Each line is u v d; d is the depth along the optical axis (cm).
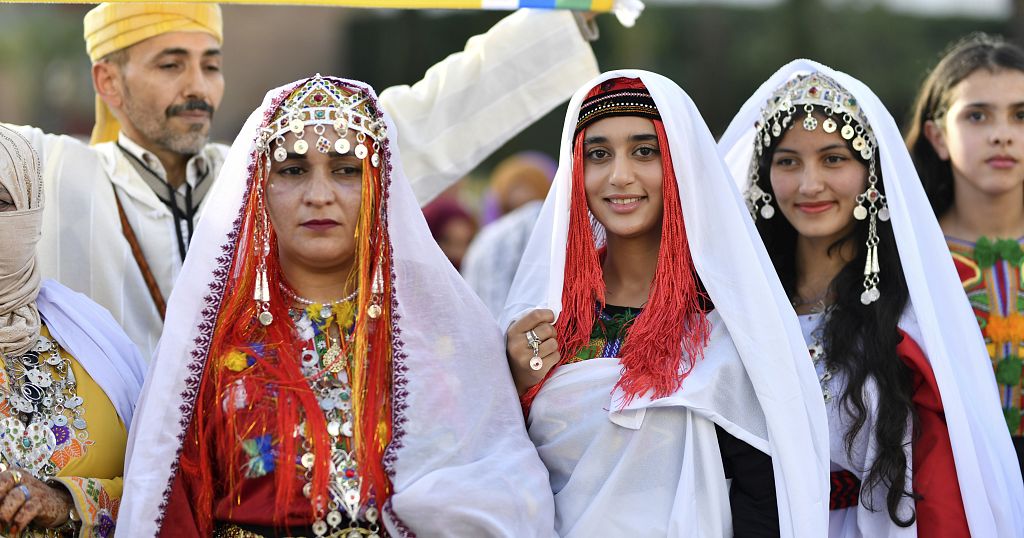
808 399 812
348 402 777
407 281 796
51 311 831
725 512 809
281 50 3256
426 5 911
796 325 824
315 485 752
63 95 3491
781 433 795
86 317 846
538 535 777
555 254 856
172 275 1070
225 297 786
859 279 902
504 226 1748
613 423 819
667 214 834
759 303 812
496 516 760
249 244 786
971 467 829
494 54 1112
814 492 791
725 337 825
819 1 3123
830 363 873
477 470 769
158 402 766
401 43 3156
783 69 946
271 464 757
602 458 820
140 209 1071
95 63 1095
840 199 903
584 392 830
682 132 826
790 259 948
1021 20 3030
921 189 902
